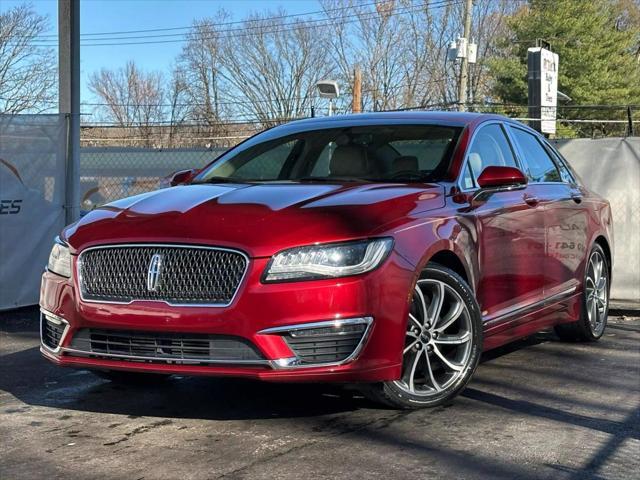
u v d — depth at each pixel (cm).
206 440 387
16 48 3578
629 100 3519
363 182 467
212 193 441
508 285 500
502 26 4281
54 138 798
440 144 504
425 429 404
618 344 652
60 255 430
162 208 419
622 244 857
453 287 430
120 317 385
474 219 460
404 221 404
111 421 422
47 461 358
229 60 4772
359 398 461
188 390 487
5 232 765
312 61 4628
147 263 385
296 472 342
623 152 858
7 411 444
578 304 617
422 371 431
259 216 388
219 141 2048
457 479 335
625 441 390
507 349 627
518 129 592
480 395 475
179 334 375
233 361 368
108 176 1099
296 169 520
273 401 457
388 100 4419
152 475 339
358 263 372
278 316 361
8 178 764
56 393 484
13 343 643
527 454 368
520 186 498
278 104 4703
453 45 3036
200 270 375
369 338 372
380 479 334
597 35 3572
